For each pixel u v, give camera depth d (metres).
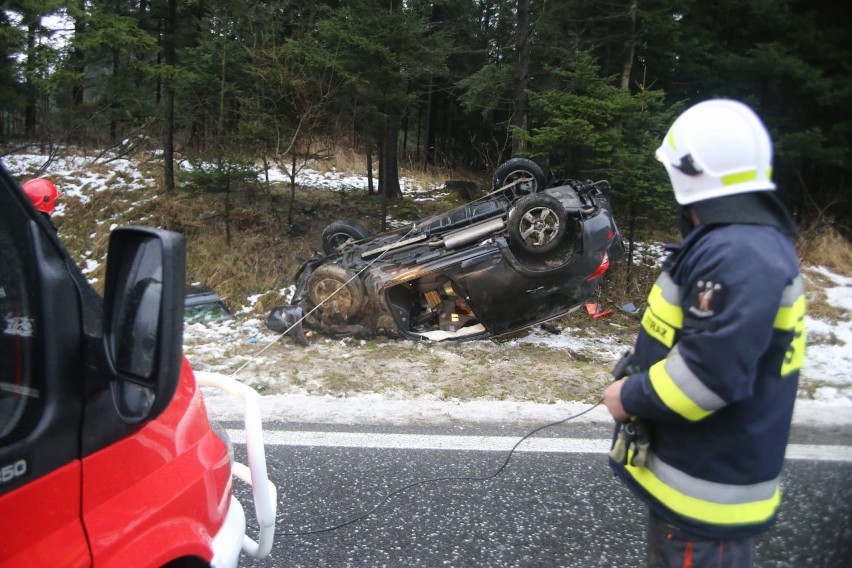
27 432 1.45
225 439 2.47
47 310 1.50
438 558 3.35
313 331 7.45
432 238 7.43
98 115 12.62
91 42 9.14
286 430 4.92
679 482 1.94
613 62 12.76
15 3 8.98
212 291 8.78
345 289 7.26
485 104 11.75
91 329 1.63
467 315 7.54
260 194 11.12
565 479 4.20
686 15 12.12
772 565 3.21
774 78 11.54
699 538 1.94
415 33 9.90
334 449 4.59
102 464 1.62
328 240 8.48
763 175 1.83
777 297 1.71
